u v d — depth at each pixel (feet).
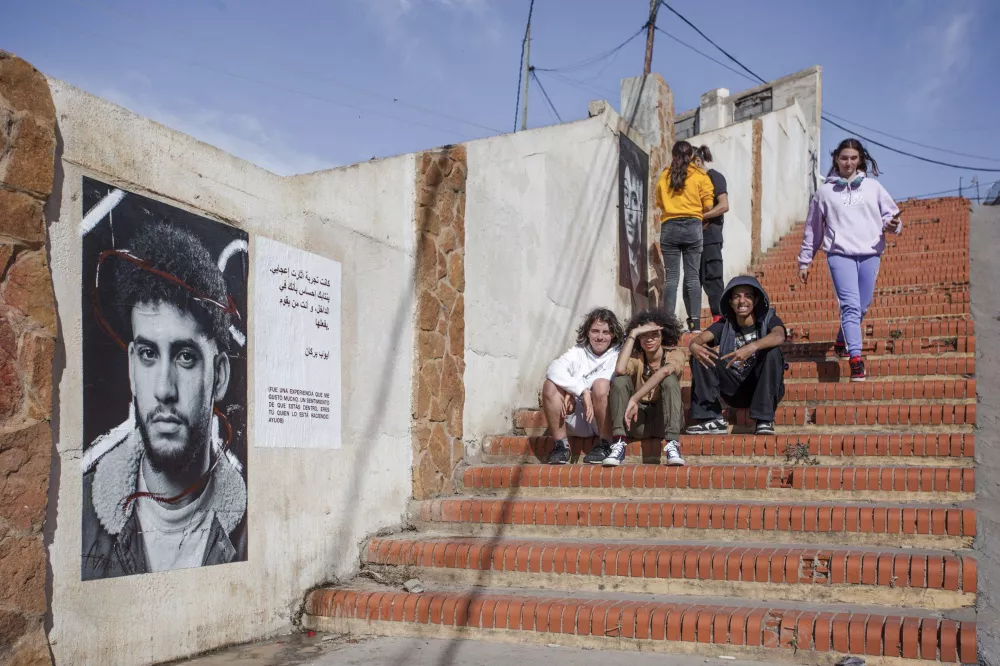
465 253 22.26
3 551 10.87
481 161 23.12
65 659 11.85
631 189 32.53
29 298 11.44
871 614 13.44
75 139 12.49
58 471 11.93
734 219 42.52
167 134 14.17
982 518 15.78
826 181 23.50
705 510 17.07
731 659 13.46
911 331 26.32
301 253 17.07
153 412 13.53
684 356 20.06
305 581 16.71
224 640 14.73
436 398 20.74
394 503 19.31
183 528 13.98
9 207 11.26
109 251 12.96
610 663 13.47
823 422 20.97
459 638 15.30
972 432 19.61
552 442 21.56
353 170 18.69
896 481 17.24
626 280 31.76
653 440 20.52
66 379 12.15
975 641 12.22
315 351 17.29
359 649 14.79
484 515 18.89
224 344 15.06
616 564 15.96
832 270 23.21
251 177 16.01
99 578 12.44
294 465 16.57
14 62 11.49
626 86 36.19
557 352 26.89
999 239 39.93
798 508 16.42
